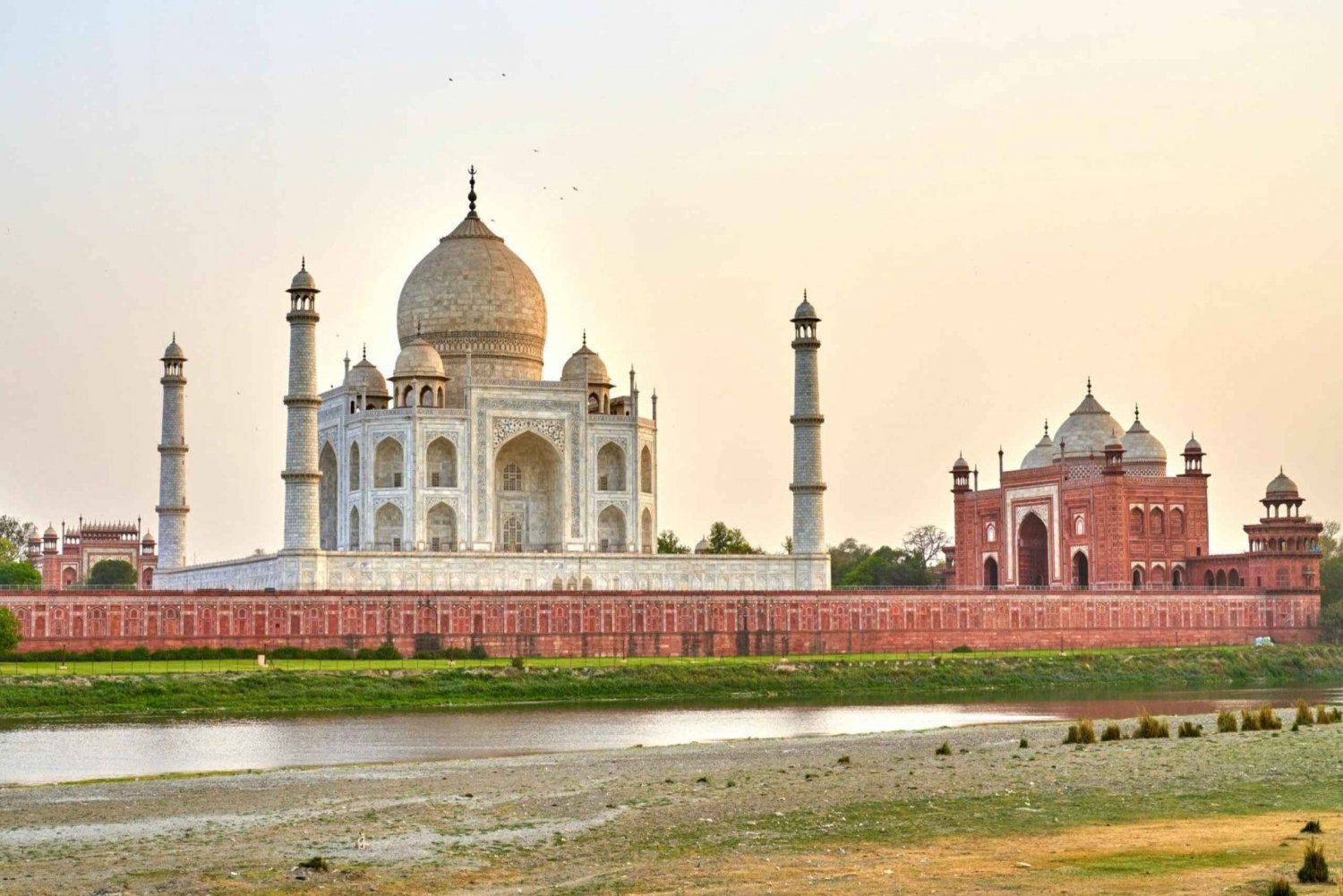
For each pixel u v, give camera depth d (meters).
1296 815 61.44
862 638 173.62
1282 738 84.69
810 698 142.12
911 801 66.12
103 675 128.62
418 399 179.00
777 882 51.44
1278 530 198.62
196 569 187.88
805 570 177.12
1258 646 183.00
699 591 166.88
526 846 58.91
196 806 69.69
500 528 184.50
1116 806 64.25
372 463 178.75
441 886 52.62
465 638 156.62
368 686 132.38
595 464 184.12
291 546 160.12
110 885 53.38
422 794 72.25
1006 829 59.62
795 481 178.00
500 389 179.88
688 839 59.22
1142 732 89.88
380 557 164.12
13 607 142.88
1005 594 181.62
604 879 52.72
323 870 55.03
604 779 76.25
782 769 78.50
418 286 190.38
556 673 141.38
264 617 150.88
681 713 125.25
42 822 66.06
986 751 84.88
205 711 123.69
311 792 73.56
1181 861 52.78
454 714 123.12
